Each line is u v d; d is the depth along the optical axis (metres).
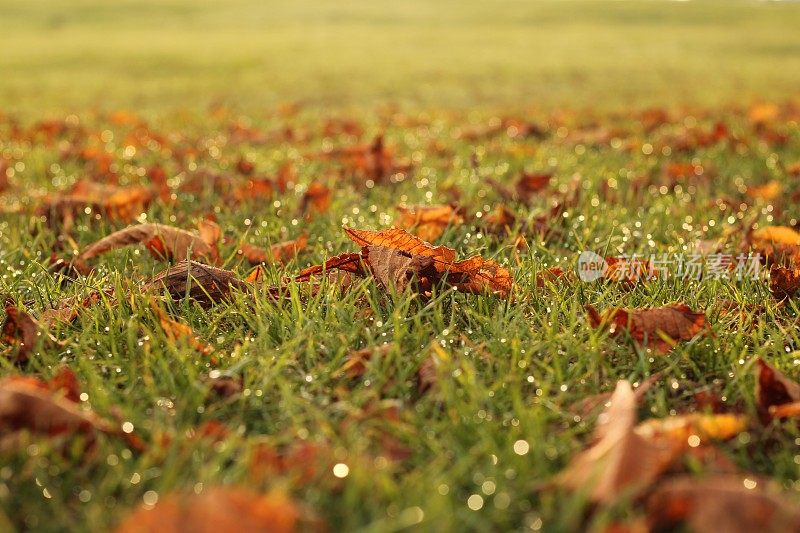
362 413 0.56
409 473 0.53
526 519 0.49
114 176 1.13
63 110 2.40
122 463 0.52
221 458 0.52
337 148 1.32
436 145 1.45
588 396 0.58
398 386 0.59
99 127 1.91
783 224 0.92
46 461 0.52
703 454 0.52
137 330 0.65
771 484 0.50
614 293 0.71
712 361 0.62
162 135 1.66
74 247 0.81
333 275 0.71
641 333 0.63
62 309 0.68
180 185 1.05
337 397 0.59
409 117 2.10
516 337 0.62
